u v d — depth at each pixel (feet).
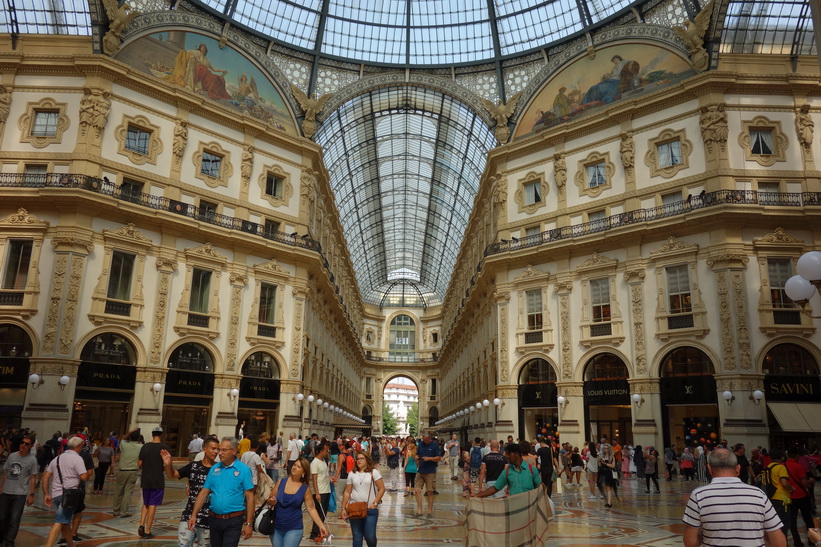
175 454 90.79
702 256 82.17
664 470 79.30
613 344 88.02
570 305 93.91
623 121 94.07
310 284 112.37
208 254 94.32
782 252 79.51
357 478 25.70
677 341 82.07
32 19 89.76
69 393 76.84
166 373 87.15
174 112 94.84
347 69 119.65
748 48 89.35
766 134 85.56
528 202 105.09
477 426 121.90
